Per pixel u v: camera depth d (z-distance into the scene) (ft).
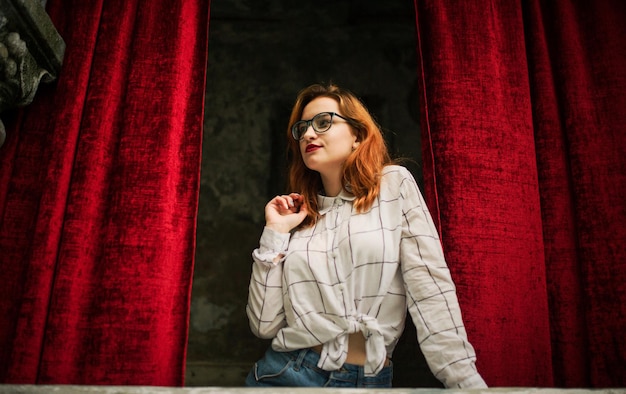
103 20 8.57
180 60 8.36
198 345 15.97
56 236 7.22
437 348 5.21
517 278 7.54
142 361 6.75
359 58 18.74
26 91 7.55
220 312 16.37
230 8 18.56
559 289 7.82
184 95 8.25
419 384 14.14
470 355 5.18
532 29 9.23
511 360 7.14
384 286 5.57
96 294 7.09
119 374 6.70
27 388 4.78
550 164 8.41
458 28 8.78
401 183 6.14
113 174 7.66
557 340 7.62
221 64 18.71
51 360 6.67
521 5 9.43
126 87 8.21
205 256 16.96
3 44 7.22
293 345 5.57
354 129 6.75
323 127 6.61
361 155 6.42
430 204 7.77
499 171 8.02
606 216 7.97
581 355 7.54
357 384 5.42
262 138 18.19
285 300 5.84
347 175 6.48
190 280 7.30
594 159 8.29
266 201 17.66
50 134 7.73
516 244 7.70
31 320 6.76
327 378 5.46
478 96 8.38
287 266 5.94
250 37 18.90
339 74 18.58
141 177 7.57
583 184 8.18
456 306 5.41
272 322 5.88
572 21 9.22
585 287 7.73
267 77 18.66
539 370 7.17
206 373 15.58
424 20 8.86
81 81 8.08
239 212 17.51
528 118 8.45
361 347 5.55
